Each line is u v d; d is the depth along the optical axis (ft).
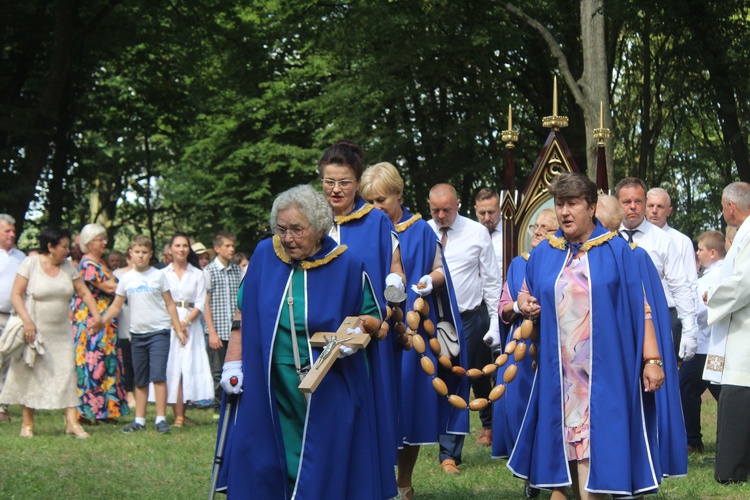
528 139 89.40
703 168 86.58
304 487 16.14
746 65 61.93
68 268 36.04
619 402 18.70
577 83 53.52
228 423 17.11
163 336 37.65
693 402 31.83
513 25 75.72
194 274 39.88
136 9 85.46
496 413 23.27
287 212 16.42
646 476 18.78
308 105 93.66
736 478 25.94
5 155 77.97
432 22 75.46
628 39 81.76
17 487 25.05
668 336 19.69
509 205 33.76
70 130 92.89
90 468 28.30
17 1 78.89
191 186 120.67
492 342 29.78
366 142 91.35
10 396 35.17
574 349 19.16
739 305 25.71
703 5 59.11
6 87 85.30
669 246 29.55
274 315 16.62
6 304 40.75
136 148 122.42
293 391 16.55
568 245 19.65
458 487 24.97
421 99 89.30
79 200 101.45
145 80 95.25
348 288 16.93
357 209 21.15
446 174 87.81
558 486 19.11
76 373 38.24
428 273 23.24
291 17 79.77
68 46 76.74
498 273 30.55
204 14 84.58
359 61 84.69
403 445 21.53
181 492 24.81
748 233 25.85
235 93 100.17
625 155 91.56
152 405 49.90
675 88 68.23
